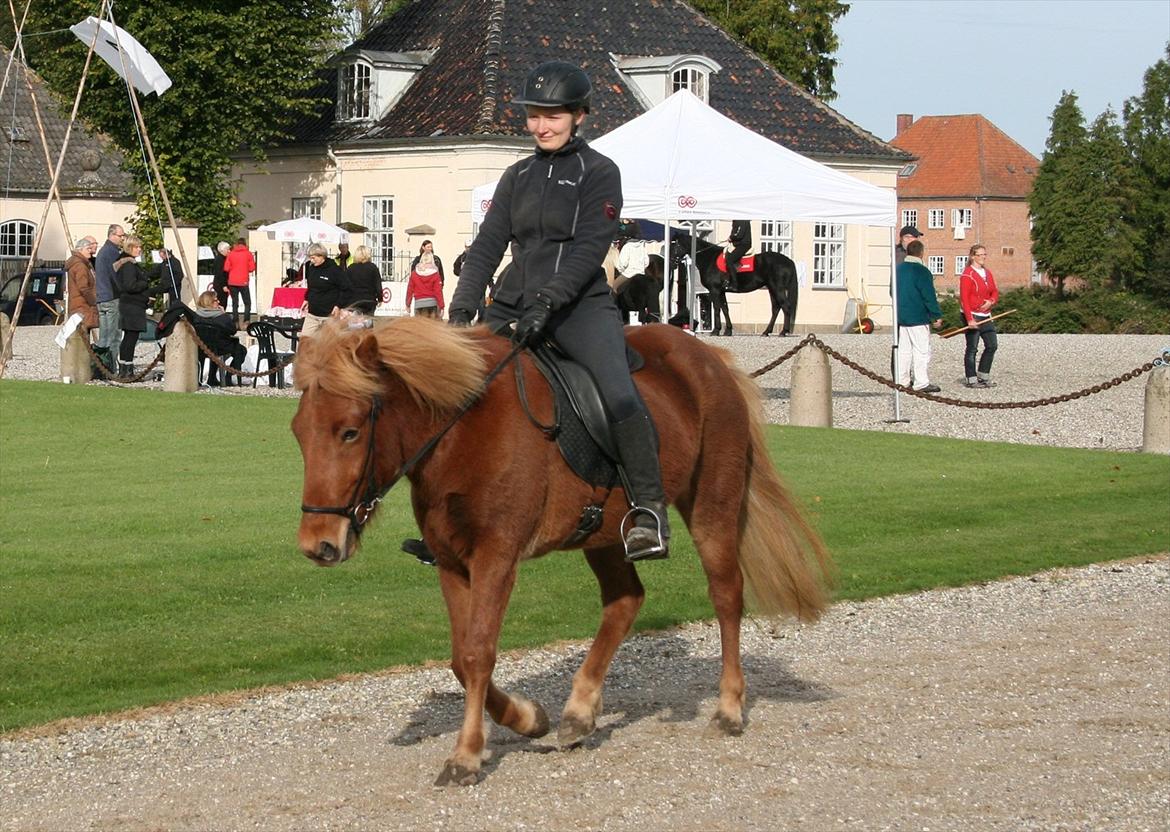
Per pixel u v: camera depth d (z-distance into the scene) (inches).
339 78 1850.4
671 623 399.9
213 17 1717.5
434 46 1849.2
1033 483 626.2
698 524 307.3
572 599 420.5
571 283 277.7
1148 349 1422.2
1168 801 255.6
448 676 342.0
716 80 1867.6
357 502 249.4
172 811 248.2
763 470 318.7
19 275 1847.9
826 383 815.7
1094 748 286.2
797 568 317.7
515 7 1813.5
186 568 442.3
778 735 296.2
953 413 909.2
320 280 943.7
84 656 351.3
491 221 293.0
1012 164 4104.3
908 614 414.3
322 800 253.6
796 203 861.8
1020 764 275.9
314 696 324.2
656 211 868.6
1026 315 2369.6
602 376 279.7
